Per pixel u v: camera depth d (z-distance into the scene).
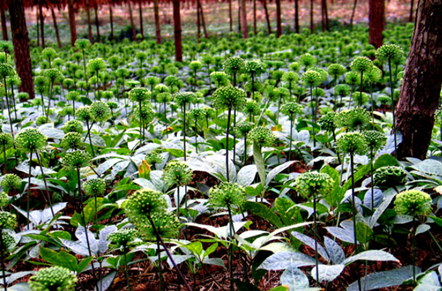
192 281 2.54
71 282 1.47
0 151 3.47
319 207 2.38
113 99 7.88
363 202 2.59
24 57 7.22
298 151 3.99
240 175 2.81
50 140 5.02
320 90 5.04
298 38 14.67
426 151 3.28
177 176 2.12
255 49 12.71
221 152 3.51
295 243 2.37
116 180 4.09
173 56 15.67
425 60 3.03
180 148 3.79
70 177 3.59
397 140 3.28
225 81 3.80
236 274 2.58
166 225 1.79
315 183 1.71
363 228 2.06
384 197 2.50
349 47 9.45
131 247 2.36
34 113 5.88
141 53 8.22
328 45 13.01
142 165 3.06
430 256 2.53
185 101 3.06
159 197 1.65
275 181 3.44
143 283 2.56
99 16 47.09
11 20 7.00
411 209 1.77
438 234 2.72
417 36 3.11
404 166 2.76
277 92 5.02
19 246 2.65
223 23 43.31
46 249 1.94
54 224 2.90
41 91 5.55
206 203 2.95
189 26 43.38
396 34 15.58
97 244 2.40
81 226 2.58
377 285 1.96
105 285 2.18
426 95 3.10
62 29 43.19
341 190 2.40
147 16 48.25
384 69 8.41
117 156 3.53
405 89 3.24
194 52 14.04
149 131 4.66
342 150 1.97
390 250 2.56
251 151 3.60
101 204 2.73
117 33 37.69
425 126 3.17
